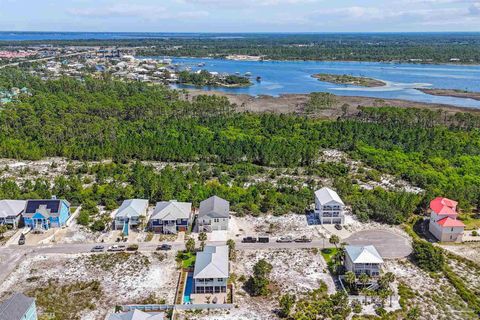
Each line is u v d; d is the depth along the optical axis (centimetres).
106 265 8950
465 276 8644
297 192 12362
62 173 14150
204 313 7462
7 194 11631
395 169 14688
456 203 10806
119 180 13338
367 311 7469
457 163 15162
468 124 19788
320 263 9044
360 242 9906
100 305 7694
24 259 9138
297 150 15700
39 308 7575
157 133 17688
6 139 16638
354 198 12056
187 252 9400
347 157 16188
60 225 10488
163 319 6988
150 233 10244
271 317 7356
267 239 9894
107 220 10762
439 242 10031
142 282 8388
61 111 19738
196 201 11550
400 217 10869
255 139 17512
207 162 15500
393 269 8819
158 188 11994
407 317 7300
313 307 7556
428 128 19500
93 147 15850
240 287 8238
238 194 12088
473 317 7362
